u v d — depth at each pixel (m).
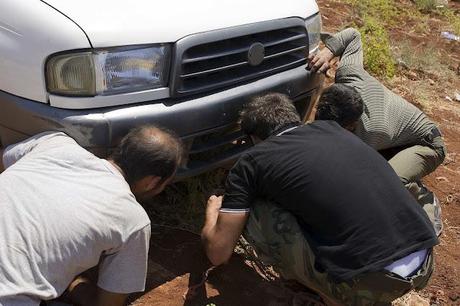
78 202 2.55
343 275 2.93
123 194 2.63
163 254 3.55
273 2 3.74
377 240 2.93
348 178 2.99
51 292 2.49
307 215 3.01
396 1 9.66
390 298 3.04
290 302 3.43
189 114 3.27
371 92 3.85
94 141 3.04
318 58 3.98
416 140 3.90
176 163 2.80
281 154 3.05
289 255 3.12
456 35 8.63
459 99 6.61
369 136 3.76
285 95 3.55
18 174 2.64
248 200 3.13
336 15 7.89
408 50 7.27
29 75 3.04
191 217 3.83
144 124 3.10
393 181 3.08
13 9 3.04
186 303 3.29
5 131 3.23
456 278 3.89
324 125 3.21
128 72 3.10
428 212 3.96
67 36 2.96
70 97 3.03
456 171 5.19
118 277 2.70
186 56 3.23
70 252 2.50
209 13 3.37
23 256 2.45
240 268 3.61
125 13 3.13
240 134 3.65
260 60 3.59
